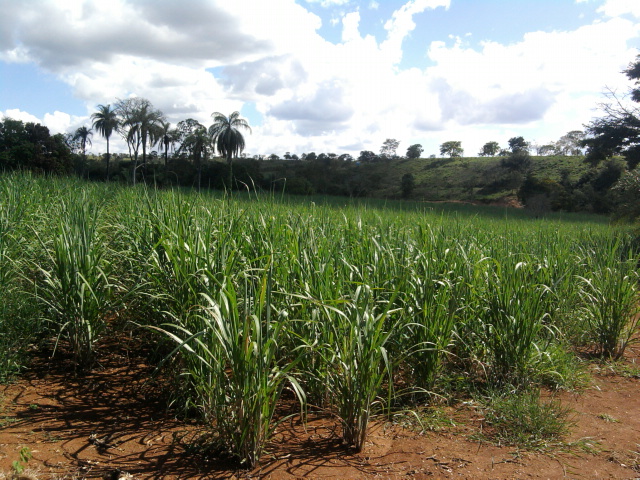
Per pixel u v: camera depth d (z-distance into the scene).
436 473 3.23
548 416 3.95
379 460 3.39
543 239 7.75
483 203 57.50
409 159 97.12
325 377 3.91
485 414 4.16
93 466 3.12
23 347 4.69
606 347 6.00
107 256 5.60
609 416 4.28
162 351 4.81
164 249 4.57
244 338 3.03
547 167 74.62
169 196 5.91
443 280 4.55
